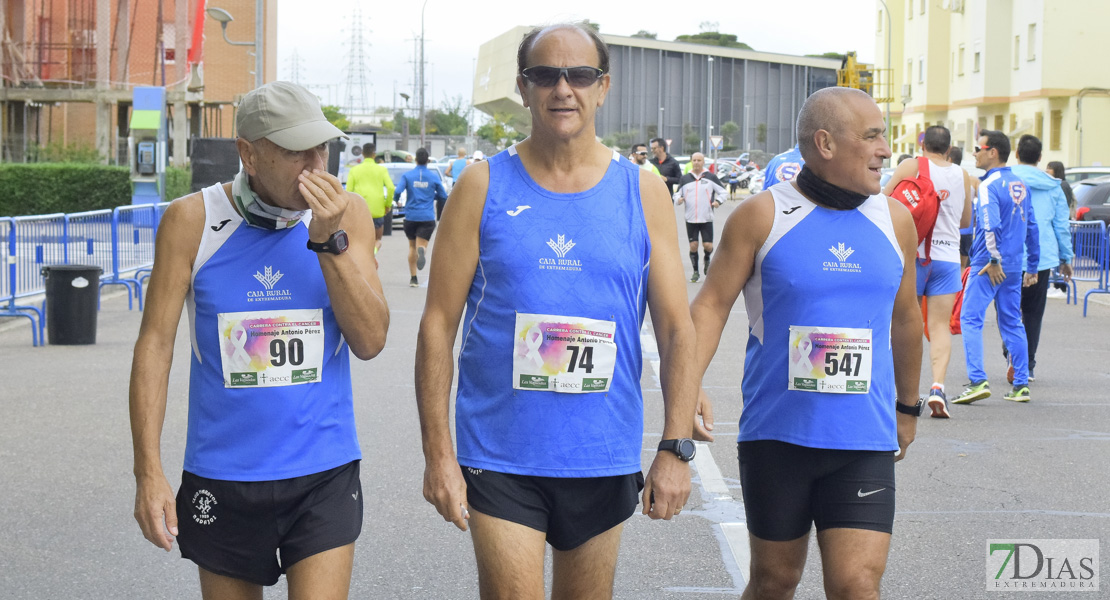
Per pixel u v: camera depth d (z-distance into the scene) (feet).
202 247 10.38
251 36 165.17
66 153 105.19
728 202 174.09
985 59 156.76
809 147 11.97
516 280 10.44
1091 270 56.03
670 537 17.99
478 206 10.65
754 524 12.06
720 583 15.94
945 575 16.21
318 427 10.42
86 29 116.98
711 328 12.21
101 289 54.39
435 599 15.26
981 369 28.76
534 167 10.72
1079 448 24.11
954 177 26.63
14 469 21.90
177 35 109.29
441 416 10.62
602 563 10.80
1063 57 141.18
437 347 10.65
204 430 10.37
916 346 12.69
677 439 10.62
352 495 10.59
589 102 10.55
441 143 237.86
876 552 11.43
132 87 108.06
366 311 10.34
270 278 10.41
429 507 19.45
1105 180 78.79
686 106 330.95
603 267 10.45
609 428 10.52
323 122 10.03
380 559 16.83
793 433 11.71
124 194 94.99
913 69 193.06
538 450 10.37
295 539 10.32
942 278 26.96
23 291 41.81
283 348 10.36
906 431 13.02
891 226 12.17
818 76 352.28
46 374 33.01
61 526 18.37
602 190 10.64
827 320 11.77
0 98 106.83
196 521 10.35
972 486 21.02
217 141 66.80
